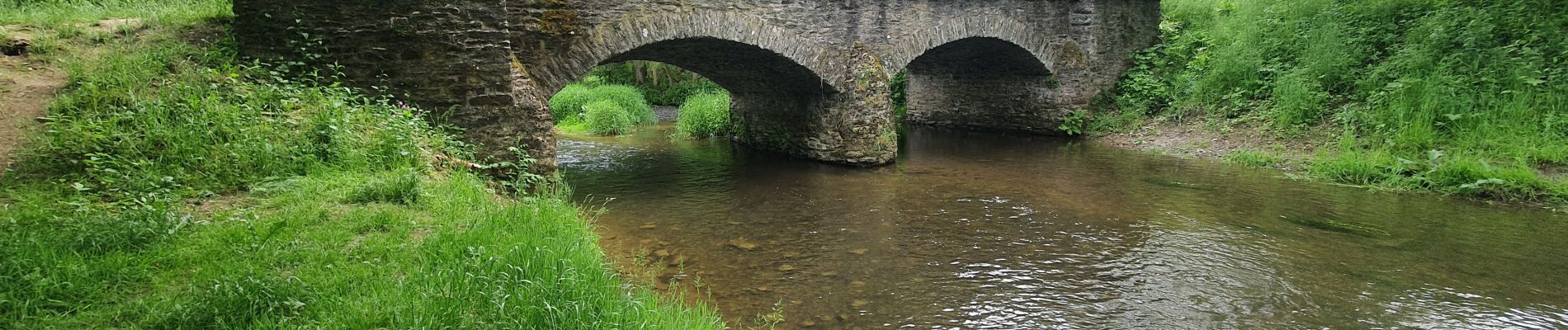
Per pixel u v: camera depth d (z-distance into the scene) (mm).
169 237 3748
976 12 12430
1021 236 7168
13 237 3484
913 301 5375
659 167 11648
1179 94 13820
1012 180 10133
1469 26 10844
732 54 10766
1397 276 5898
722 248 6695
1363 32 12117
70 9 8164
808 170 11141
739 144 14688
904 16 11586
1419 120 9930
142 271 3314
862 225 7598
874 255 6527
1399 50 11383
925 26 11836
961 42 12711
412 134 6102
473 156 6930
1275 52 13141
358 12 6672
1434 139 9773
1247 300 5402
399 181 4906
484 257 3693
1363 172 9453
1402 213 7871
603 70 29188
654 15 9031
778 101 13008
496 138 7289
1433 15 11508
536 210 5020
